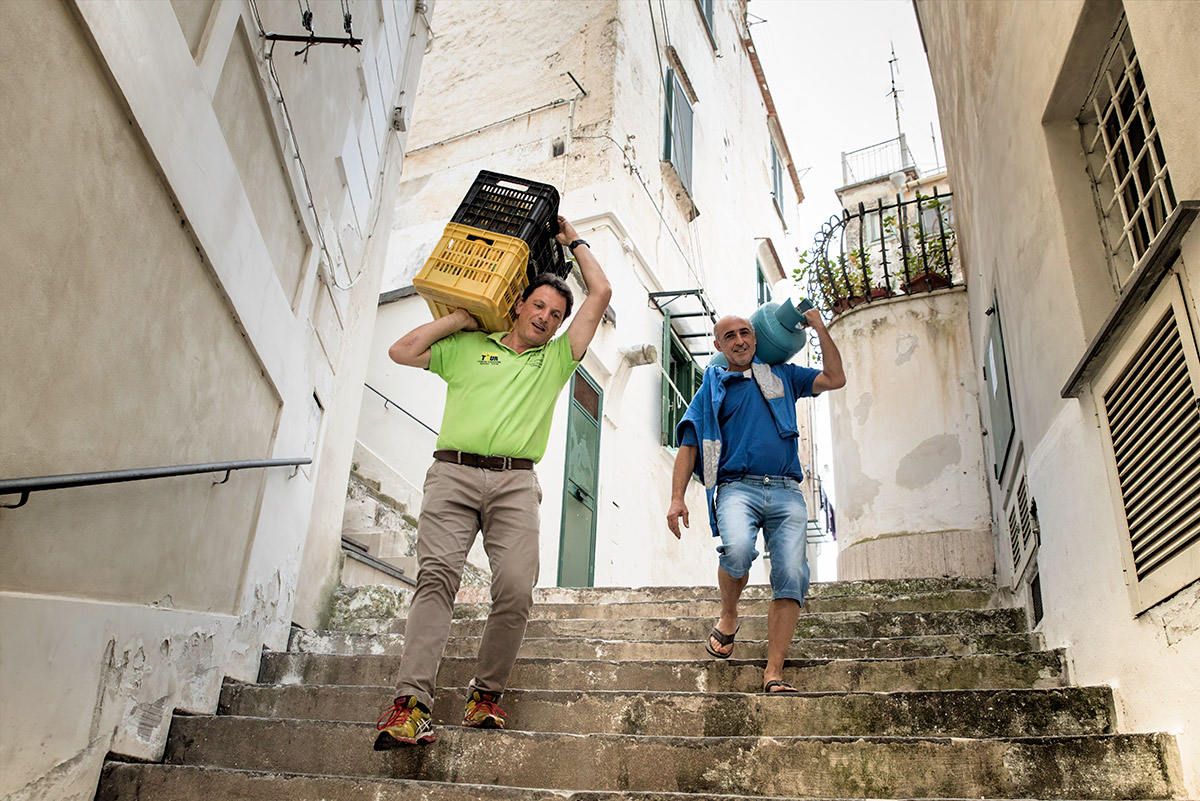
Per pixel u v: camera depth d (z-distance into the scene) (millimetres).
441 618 2814
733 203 15484
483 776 2713
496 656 2920
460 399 3045
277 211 3846
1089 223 3129
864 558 7059
